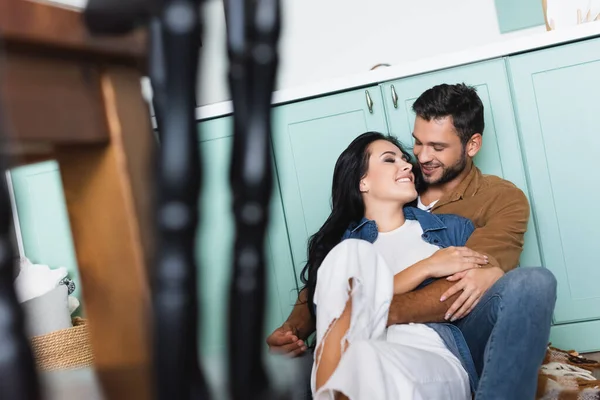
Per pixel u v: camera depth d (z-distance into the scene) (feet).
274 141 7.18
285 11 1.43
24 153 1.80
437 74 6.93
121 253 1.78
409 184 5.29
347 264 4.02
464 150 5.97
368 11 10.43
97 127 1.72
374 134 5.52
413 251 5.15
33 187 7.91
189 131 1.24
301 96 7.09
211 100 9.74
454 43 10.30
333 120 7.10
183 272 1.26
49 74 1.61
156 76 1.28
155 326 1.27
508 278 3.97
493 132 6.86
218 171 7.14
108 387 1.82
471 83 6.88
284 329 5.38
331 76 10.55
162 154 1.24
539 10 10.07
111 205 1.77
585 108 6.76
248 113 1.40
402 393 3.62
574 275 6.82
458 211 5.96
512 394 3.81
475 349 4.54
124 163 1.75
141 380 1.79
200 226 1.29
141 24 1.32
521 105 6.83
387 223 5.34
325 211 7.13
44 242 7.92
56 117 1.62
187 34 1.21
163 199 1.25
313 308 5.32
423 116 5.93
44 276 7.15
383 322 4.11
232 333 1.42
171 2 1.21
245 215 1.40
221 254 7.07
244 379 1.41
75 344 6.88
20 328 1.22
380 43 10.44
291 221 7.18
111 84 1.74
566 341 6.84
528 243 6.88
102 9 1.30
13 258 1.22
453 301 4.59
